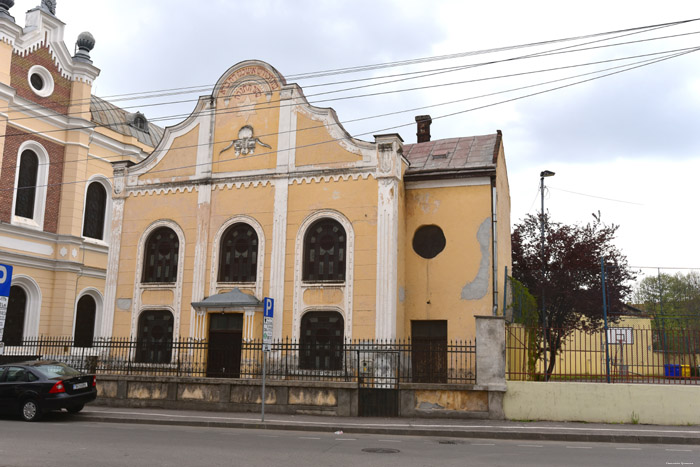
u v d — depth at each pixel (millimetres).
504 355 16922
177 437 13281
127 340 23281
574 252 29641
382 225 20844
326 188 21844
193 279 22906
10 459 10047
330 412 17453
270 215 22453
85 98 34000
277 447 11992
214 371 21922
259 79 23562
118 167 24938
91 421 16594
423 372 21297
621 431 14586
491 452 11844
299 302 21453
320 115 22391
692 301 47062
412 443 13125
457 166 22375
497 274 21156
